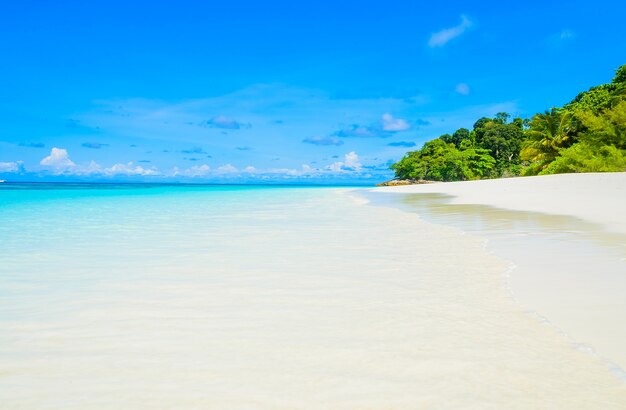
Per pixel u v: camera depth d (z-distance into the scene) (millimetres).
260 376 2686
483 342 3170
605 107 49719
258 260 6324
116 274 5469
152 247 7586
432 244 7570
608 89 56406
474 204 17656
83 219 13094
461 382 2588
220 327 3537
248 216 13992
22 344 3213
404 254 6656
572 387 2520
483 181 42312
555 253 6422
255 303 4188
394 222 11453
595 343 3129
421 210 15328
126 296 4461
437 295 4395
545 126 52531
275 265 5961
